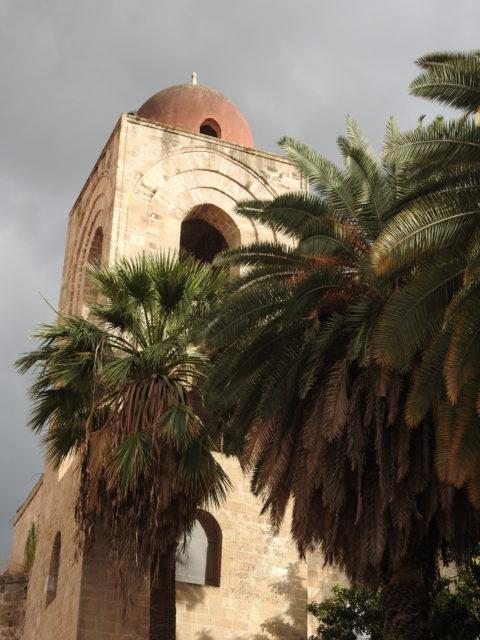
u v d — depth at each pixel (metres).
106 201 31.31
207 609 25.38
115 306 24.05
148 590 24.34
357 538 19.14
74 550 25.22
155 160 31.34
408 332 16.89
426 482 18.34
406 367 17.25
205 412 24.19
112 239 29.75
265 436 19.33
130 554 22.66
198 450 22.31
